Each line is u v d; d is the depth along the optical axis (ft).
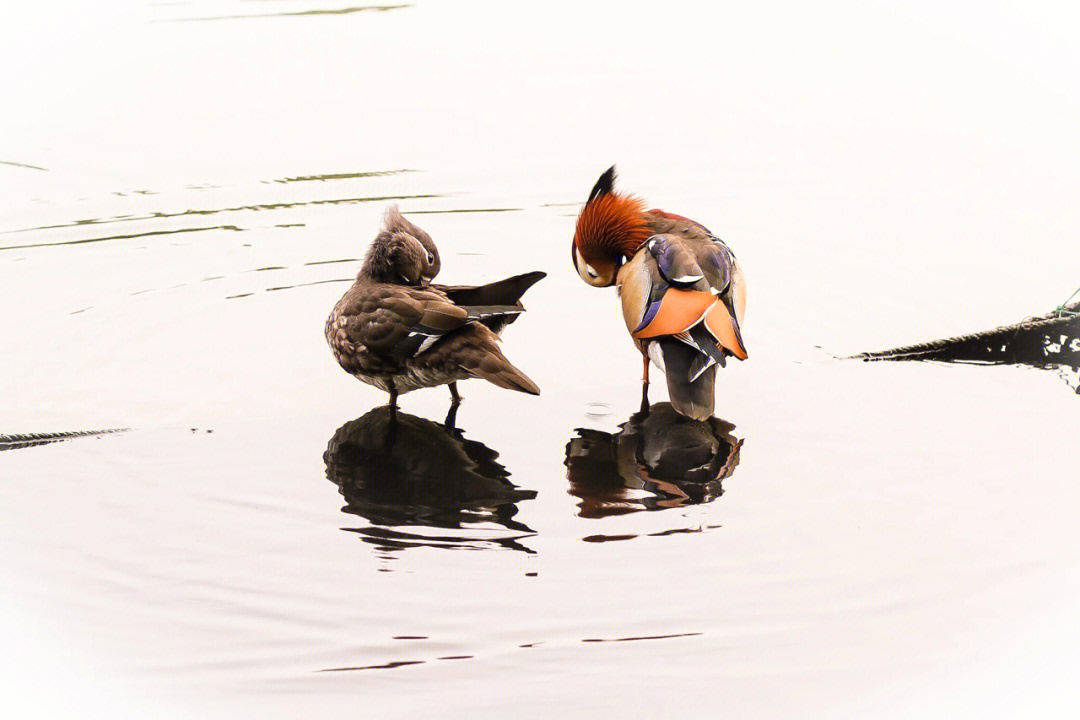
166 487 36.96
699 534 34.01
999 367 45.34
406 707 27.17
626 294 44.55
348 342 41.93
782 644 29.19
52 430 40.27
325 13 80.74
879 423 40.78
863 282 51.11
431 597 31.12
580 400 43.01
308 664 28.66
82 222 56.08
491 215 57.11
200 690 27.86
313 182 60.08
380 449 39.42
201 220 56.49
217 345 46.26
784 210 57.82
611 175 48.67
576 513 35.17
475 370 40.11
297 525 34.73
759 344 46.42
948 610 30.55
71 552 33.53
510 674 28.19
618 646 29.17
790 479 37.19
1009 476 37.29
